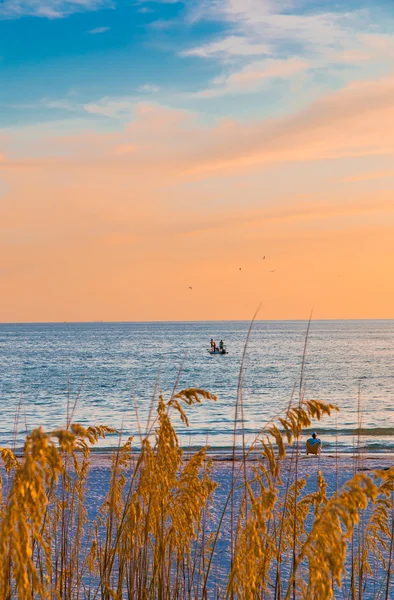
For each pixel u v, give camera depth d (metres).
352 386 109.56
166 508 6.80
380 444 45.75
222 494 21.30
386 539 9.24
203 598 7.68
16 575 4.03
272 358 191.50
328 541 4.73
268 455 5.84
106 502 8.88
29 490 4.08
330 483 21.64
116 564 12.16
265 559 6.26
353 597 8.21
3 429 58.72
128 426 57.59
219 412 70.81
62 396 96.94
